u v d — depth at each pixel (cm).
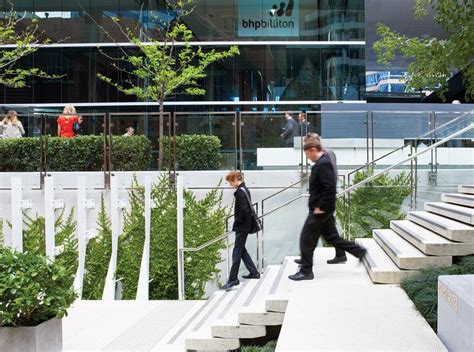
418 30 2884
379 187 1060
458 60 901
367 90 2953
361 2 2208
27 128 1260
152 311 846
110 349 640
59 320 593
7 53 1709
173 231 1238
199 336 658
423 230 783
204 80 2186
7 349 537
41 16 2223
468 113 1096
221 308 771
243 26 2208
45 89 2208
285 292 680
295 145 1234
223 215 1233
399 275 651
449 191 1097
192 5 2184
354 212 1038
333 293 611
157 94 1841
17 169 1254
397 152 1184
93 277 1177
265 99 2188
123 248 1223
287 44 2192
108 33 2184
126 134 1266
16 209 937
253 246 1096
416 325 489
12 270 541
